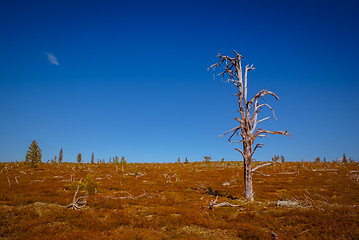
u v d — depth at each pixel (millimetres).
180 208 16328
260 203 18000
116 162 58344
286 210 15117
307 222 12570
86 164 60844
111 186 25266
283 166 54094
